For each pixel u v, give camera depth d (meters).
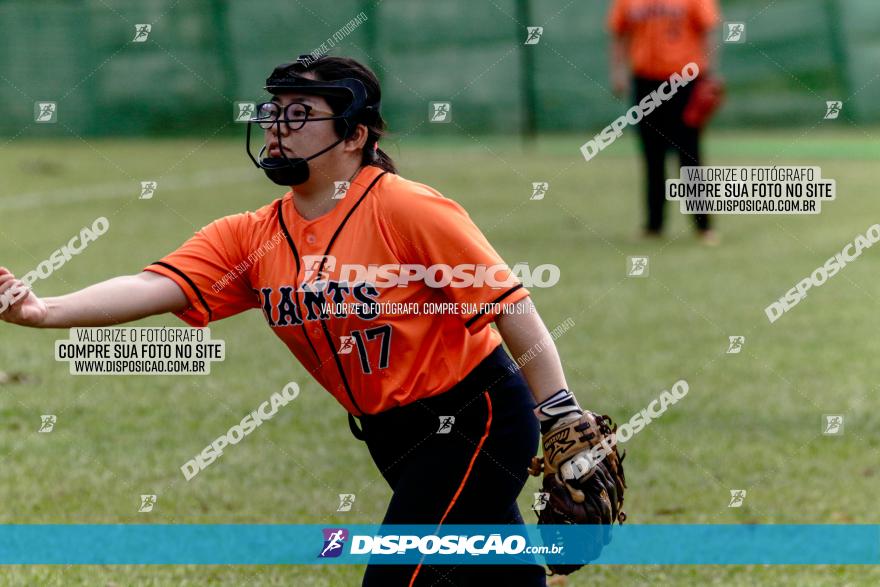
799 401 26.23
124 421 24.31
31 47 79.31
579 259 42.88
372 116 12.23
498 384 12.40
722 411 25.45
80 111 80.00
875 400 26.33
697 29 45.66
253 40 79.88
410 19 81.69
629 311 35.00
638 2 45.50
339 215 12.05
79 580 16.67
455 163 69.31
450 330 12.16
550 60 84.56
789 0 86.69
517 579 12.48
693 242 46.72
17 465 21.45
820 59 87.06
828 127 87.00
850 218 51.59
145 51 79.88
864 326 33.34
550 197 57.44
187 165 68.62
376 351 12.09
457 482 12.12
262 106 12.16
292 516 19.50
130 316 12.56
